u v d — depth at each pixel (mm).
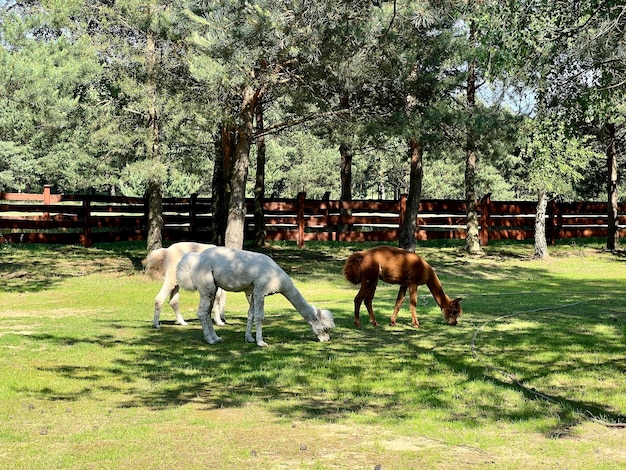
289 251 27000
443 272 23234
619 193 42062
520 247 29938
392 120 19812
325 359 10086
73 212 26531
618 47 10125
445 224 30984
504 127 20844
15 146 38250
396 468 5867
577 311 14328
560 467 5941
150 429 6918
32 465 5801
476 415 7590
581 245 31234
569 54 10375
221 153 23281
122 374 9250
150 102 19688
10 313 14633
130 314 14508
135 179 35938
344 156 29797
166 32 19172
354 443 6578
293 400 8117
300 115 20422
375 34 16562
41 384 8641
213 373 9336
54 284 19281
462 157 28500
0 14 17922
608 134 25984
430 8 14352
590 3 9938
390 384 8805
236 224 20359
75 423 7141
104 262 23172
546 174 25688
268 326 12891
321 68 17781
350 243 29531
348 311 14648
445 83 20391
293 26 15219
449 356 10266
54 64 17609
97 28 20812
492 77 10617
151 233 21859
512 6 9930
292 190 55094
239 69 16250
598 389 8672
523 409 7809
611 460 6156
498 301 16234
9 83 16359
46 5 18219
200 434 6793
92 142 20469
